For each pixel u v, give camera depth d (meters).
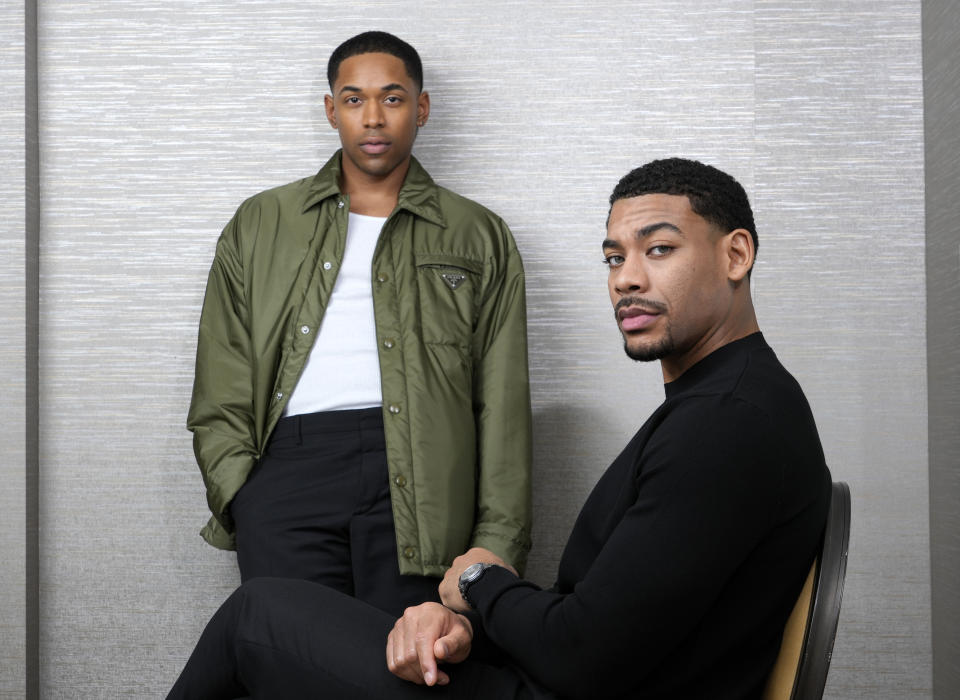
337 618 1.04
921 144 2.50
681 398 1.05
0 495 2.46
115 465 2.54
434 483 2.00
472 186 2.55
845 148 2.51
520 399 2.16
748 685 1.04
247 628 1.06
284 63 2.56
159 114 2.57
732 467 0.97
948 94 2.33
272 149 2.56
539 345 2.54
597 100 2.54
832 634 1.02
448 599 1.20
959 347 2.27
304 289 2.12
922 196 2.50
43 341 2.55
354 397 2.06
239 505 2.03
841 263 2.50
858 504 2.48
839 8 2.52
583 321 2.53
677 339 1.13
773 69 2.53
